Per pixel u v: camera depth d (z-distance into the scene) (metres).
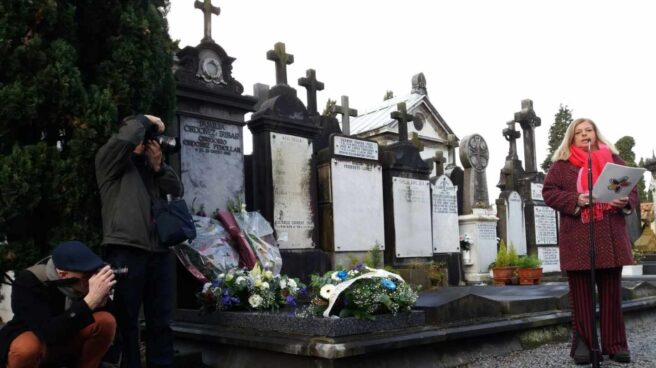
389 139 25.31
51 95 3.78
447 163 21.27
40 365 3.16
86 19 4.31
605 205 4.06
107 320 3.25
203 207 7.27
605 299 4.18
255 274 4.88
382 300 3.96
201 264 5.85
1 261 3.69
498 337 4.77
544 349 4.93
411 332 4.08
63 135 4.11
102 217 3.66
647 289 6.96
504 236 13.91
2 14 3.64
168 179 4.03
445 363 4.21
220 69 7.68
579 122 4.31
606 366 4.02
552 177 4.31
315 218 9.27
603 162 4.12
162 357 3.71
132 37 4.32
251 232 6.85
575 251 4.11
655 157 17.31
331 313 4.00
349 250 9.73
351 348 3.54
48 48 3.86
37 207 3.90
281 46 9.29
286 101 8.94
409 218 11.04
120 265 3.47
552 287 8.23
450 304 4.64
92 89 4.00
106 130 3.86
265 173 8.56
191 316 4.94
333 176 9.62
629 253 4.06
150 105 4.53
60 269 3.05
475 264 12.73
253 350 4.11
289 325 4.00
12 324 3.08
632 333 5.68
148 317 3.75
